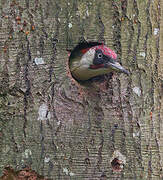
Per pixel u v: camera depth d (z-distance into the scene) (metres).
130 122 4.56
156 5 4.83
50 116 4.34
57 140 4.33
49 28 4.40
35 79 4.36
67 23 4.45
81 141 4.40
